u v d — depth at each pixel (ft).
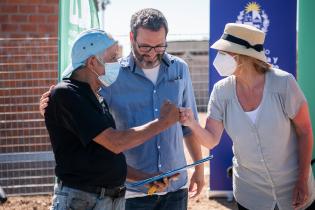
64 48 16.58
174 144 13.15
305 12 21.21
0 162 24.12
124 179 11.32
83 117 10.43
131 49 12.83
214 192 23.06
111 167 10.89
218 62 12.26
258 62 12.14
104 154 10.82
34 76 23.93
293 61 21.90
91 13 19.13
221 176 22.94
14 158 24.14
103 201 10.91
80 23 18.06
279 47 21.89
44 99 10.93
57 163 10.94
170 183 13.12
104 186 10.89
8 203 23.15
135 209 13.05
